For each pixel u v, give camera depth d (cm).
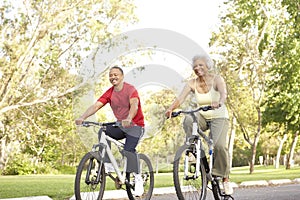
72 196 708
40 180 1108
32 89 1806
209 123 523
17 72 1731
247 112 2628
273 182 1060
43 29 1731
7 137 2048
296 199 675
